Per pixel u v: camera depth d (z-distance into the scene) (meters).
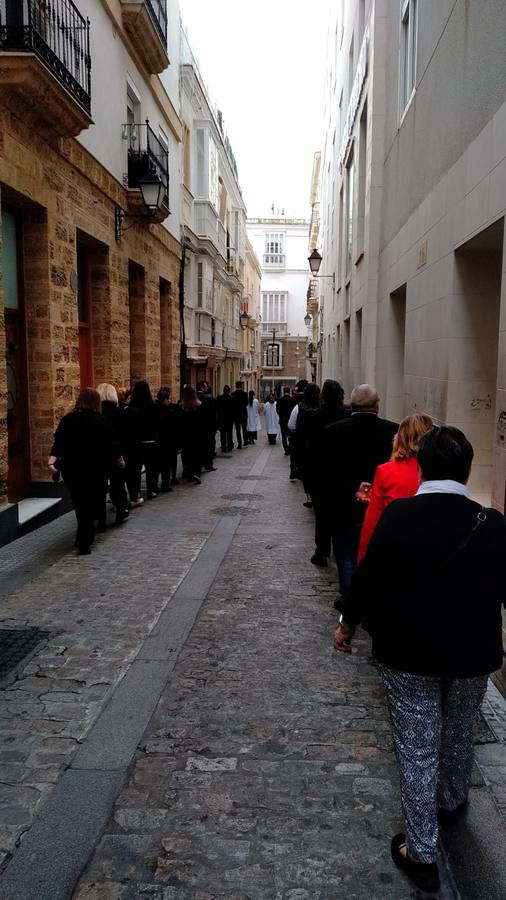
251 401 21.28
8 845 2.57
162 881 2.40
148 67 13.17
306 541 7.56
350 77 18.97
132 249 12.70
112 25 10.98
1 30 6.53
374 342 13.38
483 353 7.03
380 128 12.71
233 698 3.79
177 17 16.91
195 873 2.44
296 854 2.54
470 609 2.27
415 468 3.62
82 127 8.27
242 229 40.38
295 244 76.50
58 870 2.44
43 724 3.47
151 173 12.21
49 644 4.52
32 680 3.98
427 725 2.34
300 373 77.62
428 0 8.30
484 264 6.94
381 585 2.39
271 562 6.66
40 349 8.37
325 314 32.41
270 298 76.81
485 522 2.31
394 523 2.35
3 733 3.38
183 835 2.64
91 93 9.80
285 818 2.75
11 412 8.05
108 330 11.15
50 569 6.29
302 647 4.52
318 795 2.90
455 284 6.99
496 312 6.98
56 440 6.66
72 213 9.10
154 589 5.73
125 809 2.79
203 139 21.95
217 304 26.72
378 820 2.74
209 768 3.09
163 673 4.09
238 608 5.28
